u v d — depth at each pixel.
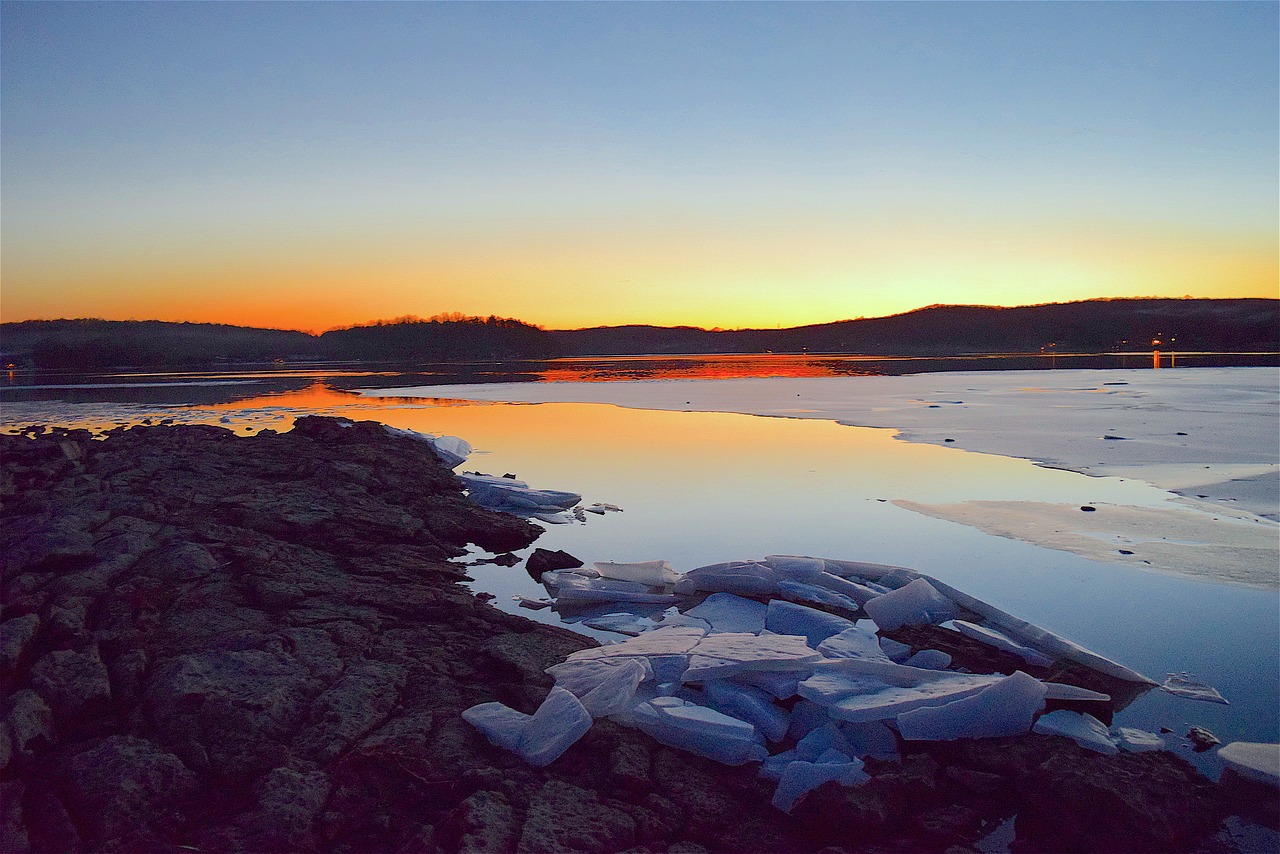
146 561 6.68
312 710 4.66
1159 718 4.90
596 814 3.80
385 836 3.71
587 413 24.09
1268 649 5.85
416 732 4.49
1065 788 3.94
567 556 8.30
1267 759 4.16
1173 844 3.70
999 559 8.03
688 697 4.96
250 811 3.79
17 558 6.32
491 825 3.64
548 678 5.22
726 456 14.90
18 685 4.61
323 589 6.63
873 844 3.71
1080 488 11.13
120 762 4.01
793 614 6.22
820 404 25.73
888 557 8.22
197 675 4.79
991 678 4.83
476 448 16.28
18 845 3.53
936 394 28.95
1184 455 13.50
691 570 7.37
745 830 3.81
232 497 9.02
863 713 4.50
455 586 7.45
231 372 66.38
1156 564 7.73
